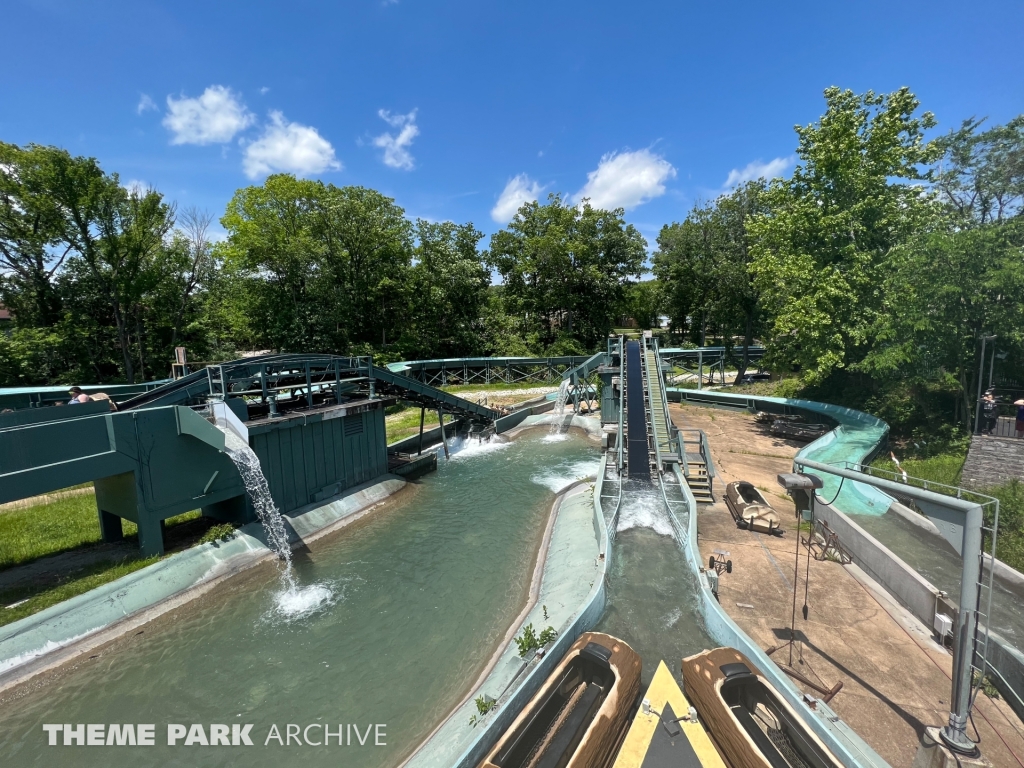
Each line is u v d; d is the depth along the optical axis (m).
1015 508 12.20
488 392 42.28
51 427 11.05
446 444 26.05
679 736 7.06
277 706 9.05
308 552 15.12
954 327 19.28
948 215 25.41
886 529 13.52
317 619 11.66
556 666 8.59
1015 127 27.36
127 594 11.46
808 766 6.43
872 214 26.02
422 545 15.68
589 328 58.00
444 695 9.27
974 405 21.17
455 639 10.94
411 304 47.72
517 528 16.97
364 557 14.83
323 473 18.05
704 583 11.09
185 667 10.01
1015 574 10.01
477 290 54.62
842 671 8.57
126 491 12.84
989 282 17.58
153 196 33.88
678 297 53.53
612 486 18.52
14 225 31.36
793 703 7.53
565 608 10.96
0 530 14.27
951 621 9.02
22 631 9.93
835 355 24.42
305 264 39.59
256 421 15.79
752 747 6.12
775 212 30.25
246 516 15.02
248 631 11.17
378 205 44.84
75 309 35.78
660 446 20.64
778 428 27.88
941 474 15.79
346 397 21.61
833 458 19.98
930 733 6.52
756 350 53.59
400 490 20.66
